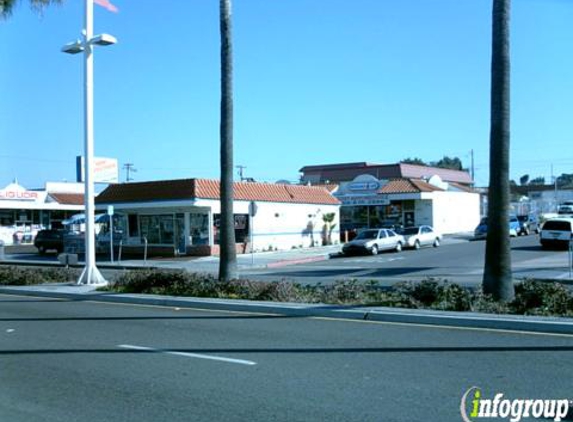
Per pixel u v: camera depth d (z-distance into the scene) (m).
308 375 7.45
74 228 43.34
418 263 28.53
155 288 15.73
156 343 9.57
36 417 6.08
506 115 12.44
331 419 5.84
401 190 51.09
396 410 6.07
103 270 29.39
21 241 56.06
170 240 36.72
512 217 53.91
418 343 9.18
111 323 11.66
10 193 53.44
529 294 11.55
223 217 15.68
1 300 16.06
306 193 43.78
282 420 5.84
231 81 15.85
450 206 56.38
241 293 14.29
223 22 15.77
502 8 12.47
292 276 24.14
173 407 6.30
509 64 12.49
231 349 9.02
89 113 18.30
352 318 11.67
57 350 9.16
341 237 48.94
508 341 9.19
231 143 15.83
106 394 6.81
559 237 34.69
